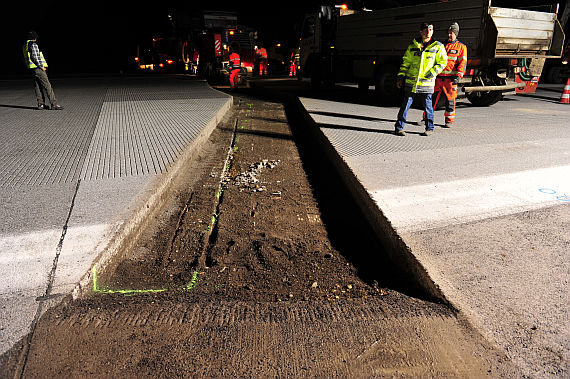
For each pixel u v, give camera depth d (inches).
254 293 97.8
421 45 221.6
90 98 406.6
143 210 126.4
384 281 103.2
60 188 137.7
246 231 134.2
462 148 200.8
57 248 95.0
